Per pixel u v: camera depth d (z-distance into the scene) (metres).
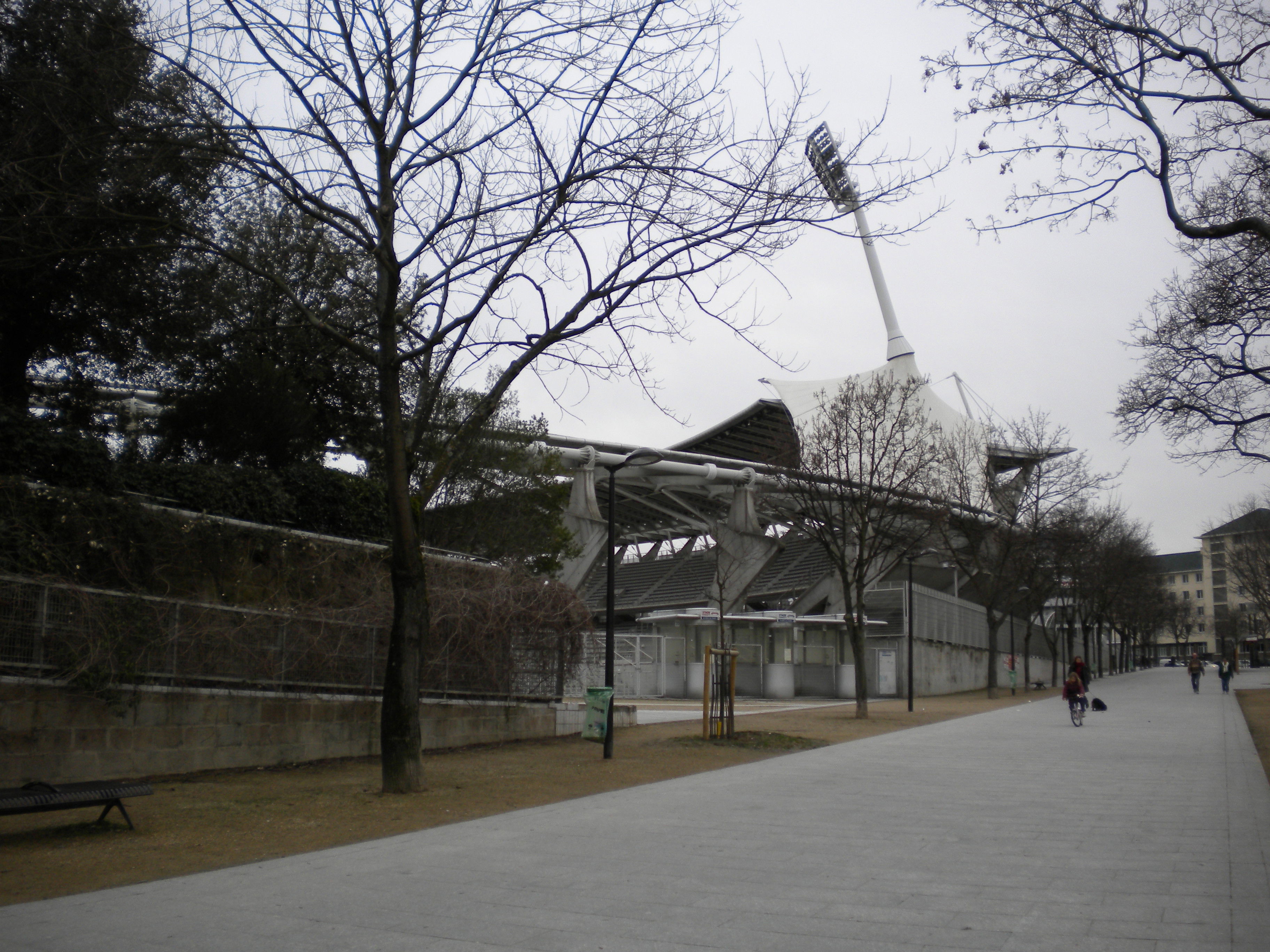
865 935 6.25
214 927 6.57
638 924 6.57
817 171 13.33
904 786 14.40
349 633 18.12
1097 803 12.37
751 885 7.77
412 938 6.26
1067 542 52.25
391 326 13.73
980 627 70.00
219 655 15.84
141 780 14.37
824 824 10.90
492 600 21.55
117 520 15.53
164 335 19.28
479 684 21.25
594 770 16.77
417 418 14.72
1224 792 13.36
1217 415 19.23
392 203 13.59
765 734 23.12
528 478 35.88
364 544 20.25
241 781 14.83
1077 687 28.00
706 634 52.00
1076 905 7.01
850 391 38.41
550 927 6.51
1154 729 25.92
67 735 13.65
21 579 13.36
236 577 17.55
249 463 21.67
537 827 10.83
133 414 22.05
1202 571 149.75
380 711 18.58
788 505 42.88
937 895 7.38
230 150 12.95
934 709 39.09
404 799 12.88
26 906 7.25
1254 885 7.66
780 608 77.44
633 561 107.94
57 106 13.41
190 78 13.13
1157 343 19.53
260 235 19.81
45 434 15.62
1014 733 25.28
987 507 51.53
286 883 8.00
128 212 15.50
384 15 13.21
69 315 18.28
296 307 14.50
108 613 14.22
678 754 19.62
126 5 14.16
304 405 22.91
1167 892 7.42
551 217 13.74
